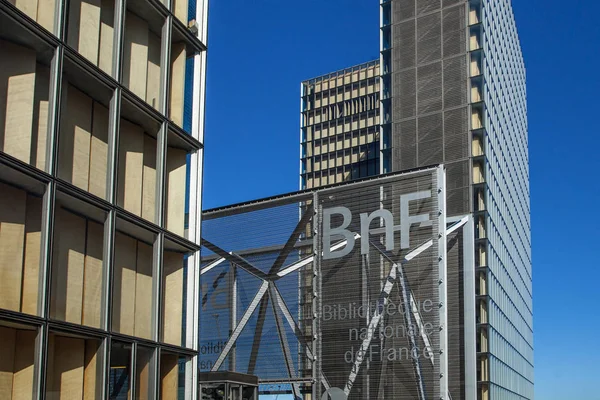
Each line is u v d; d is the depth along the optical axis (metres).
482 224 64.50
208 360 46.78
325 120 119.38
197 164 21.70
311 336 43.00
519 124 96.12
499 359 65.75
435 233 39.72
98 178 17.25
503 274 71.25
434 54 71.56
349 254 42.50
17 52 15.29
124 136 18.97
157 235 19.05
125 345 17.80
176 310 20.59
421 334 38.97
